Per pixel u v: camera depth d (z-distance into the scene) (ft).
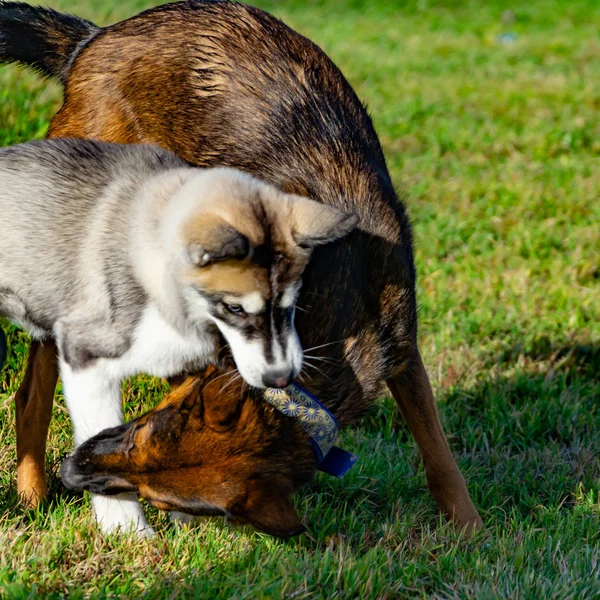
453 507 26.91
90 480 19.90
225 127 26.78
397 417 33.47
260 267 22.08
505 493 29.37
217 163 26.58
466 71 81.92
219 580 22.11
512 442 32.32
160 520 24.99
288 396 20.99
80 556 22.74
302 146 26.09
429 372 35.70
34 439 26.37
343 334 23.32
